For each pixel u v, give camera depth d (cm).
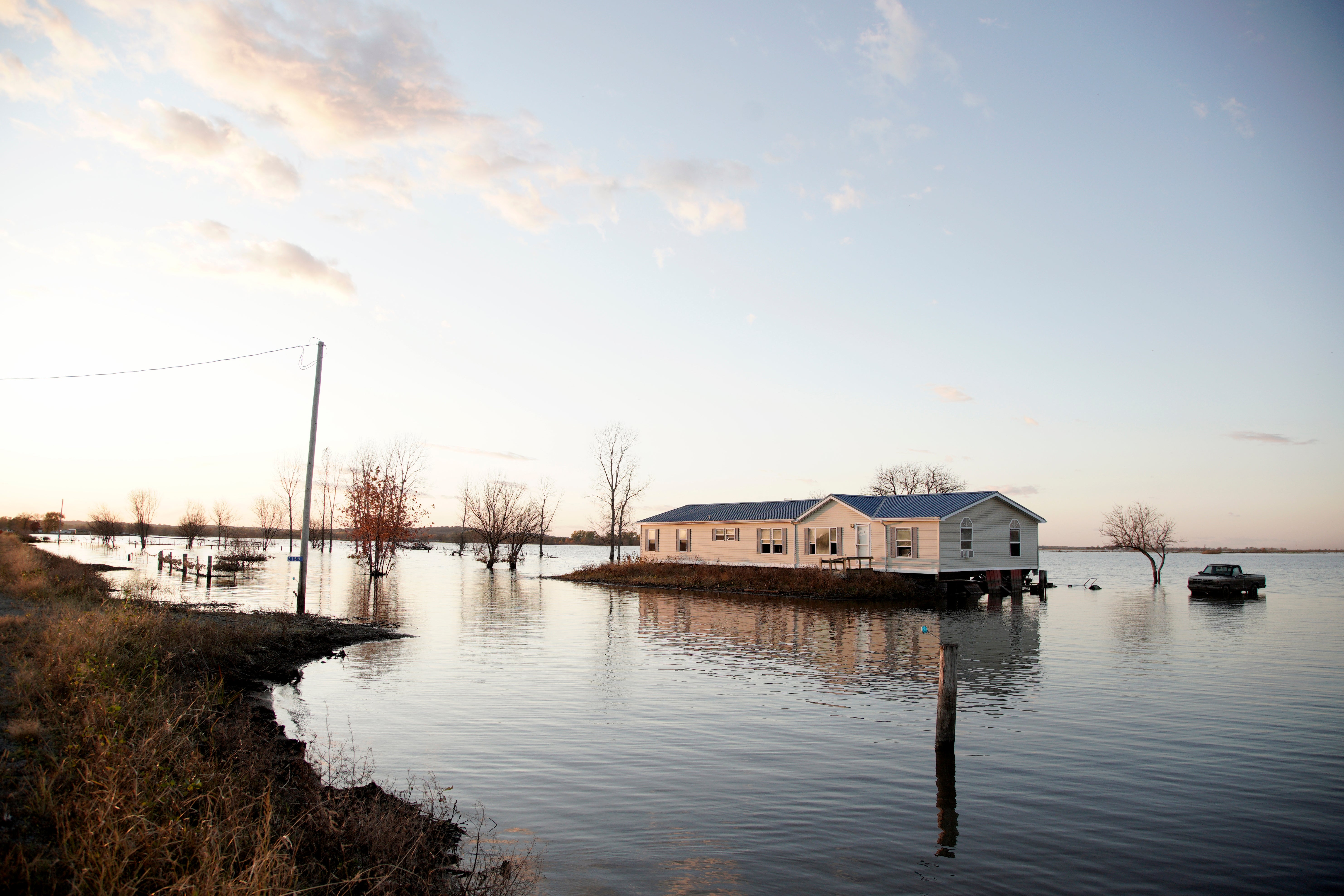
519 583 5128
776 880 771
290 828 736
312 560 7894
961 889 762
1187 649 2328
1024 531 4419
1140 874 801
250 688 1577
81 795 675
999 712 1485
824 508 4616
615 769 1116
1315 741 1287
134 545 10850
